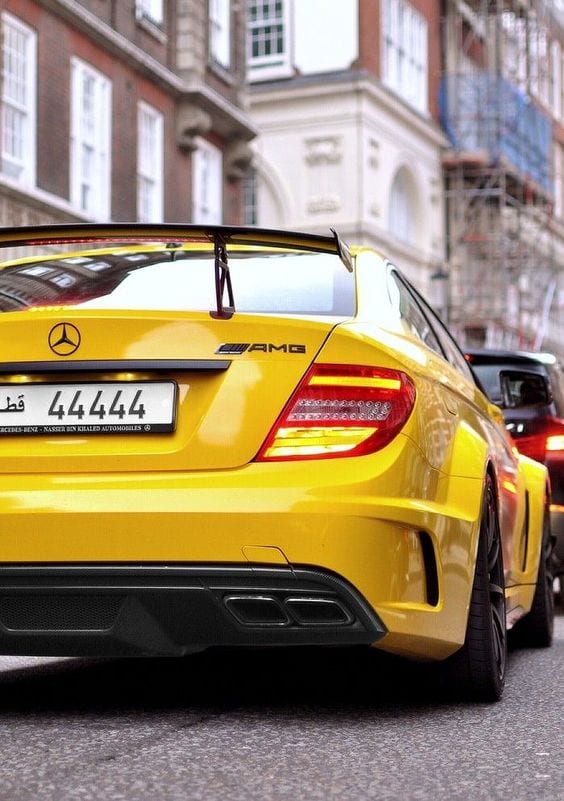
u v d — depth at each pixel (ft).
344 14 107.24
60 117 65.31
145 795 10.09
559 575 29.43
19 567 12.32
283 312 13.50
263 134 108.78
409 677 16.06
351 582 12.19
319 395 12.50
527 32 134.62
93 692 14.88
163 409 12.58
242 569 12.09
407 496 12.59
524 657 19.86
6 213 59.11
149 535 12.16
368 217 106.93
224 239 13.05
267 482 12.26
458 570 13.52
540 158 135.95
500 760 11.56
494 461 15.96
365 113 106.52
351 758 11.48
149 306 13.66
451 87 122.11
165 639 12.47
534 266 134.41
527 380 20.15
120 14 71.61
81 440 12.64
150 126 75.31
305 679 15.93
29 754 11.47
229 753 11.59
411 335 14.39
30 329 12.77
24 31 62.28
